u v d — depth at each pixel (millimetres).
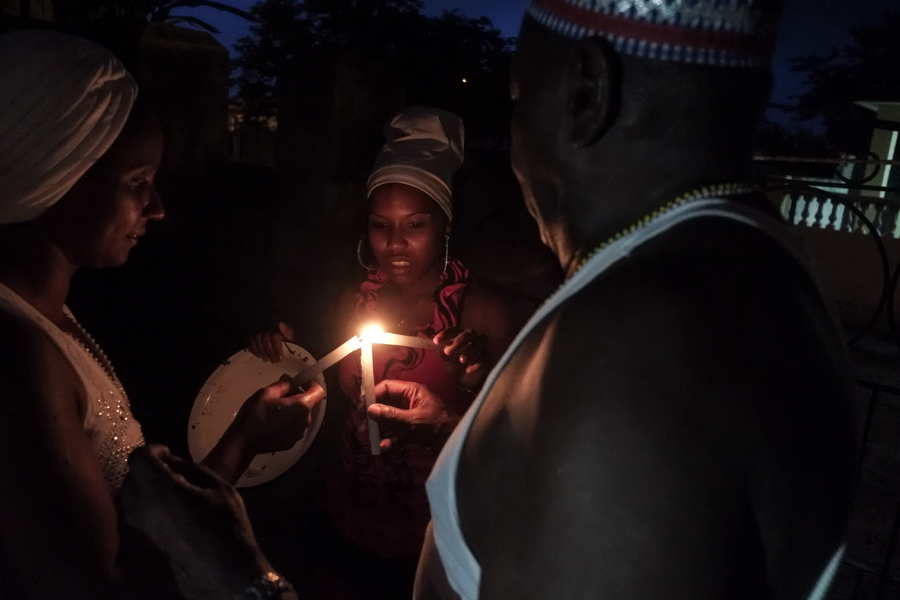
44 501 793
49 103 906
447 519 700
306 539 2611
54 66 914
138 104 1031
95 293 2938
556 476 544
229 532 832
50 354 875
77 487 837
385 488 1750
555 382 567
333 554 1855
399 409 1632
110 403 1018
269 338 1662
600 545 524
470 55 15688
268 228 2852
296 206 2725
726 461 514
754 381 528
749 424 521
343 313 2076
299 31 16781
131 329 2984
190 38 2979
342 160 2639
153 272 3006
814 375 571
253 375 1656
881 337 7672
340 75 2574
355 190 2705
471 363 1585
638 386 526
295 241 2746
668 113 611
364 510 1786
